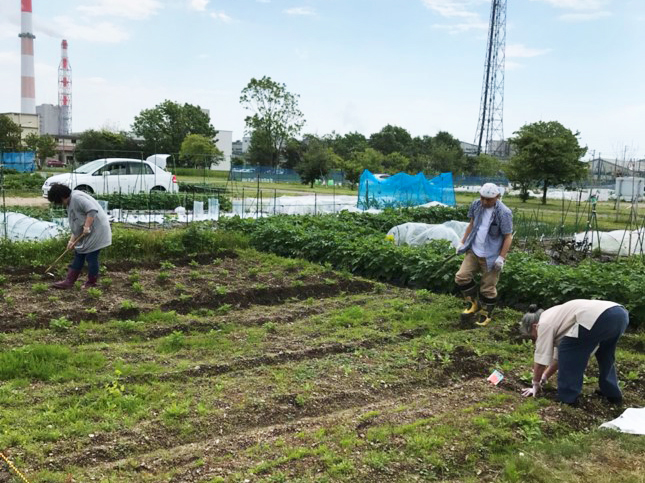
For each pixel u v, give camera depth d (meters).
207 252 12.12
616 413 5.42
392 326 7.66
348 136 83.44
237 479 3.88
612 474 4.21
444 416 4.92
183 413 4.85
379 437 4.50
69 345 6.42
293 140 70.31
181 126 70.69
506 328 7.65
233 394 5.34
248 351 6.48
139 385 5.40
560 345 5.40
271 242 12.80
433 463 4.21
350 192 42.28
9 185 26.81
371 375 5.98
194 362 6.08
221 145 85.38
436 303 8.82
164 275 9.47
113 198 19.89
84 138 57.34
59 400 5.00
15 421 4.59
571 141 35.34
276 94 67.38
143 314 7.59
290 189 41.84
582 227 20.88
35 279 9.13
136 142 68.31
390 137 79.25
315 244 11.88
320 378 5.82
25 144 58.56
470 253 8.07
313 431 4.64
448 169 59.69
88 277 8.73
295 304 8.71
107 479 3.87
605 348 5.47
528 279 8.84
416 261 10.27
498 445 4.52
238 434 4.66
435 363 6.39
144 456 4.21
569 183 37.06
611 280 8.31
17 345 6.25
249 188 38.06
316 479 3.92
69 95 111.81
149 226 15.04
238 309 8.36
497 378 5.86
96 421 4.70
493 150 88.62
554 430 4.88
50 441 4.34
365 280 10.19
